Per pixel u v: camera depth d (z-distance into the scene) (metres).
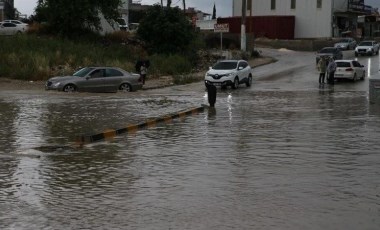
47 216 6.78
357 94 30.34
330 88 35.09
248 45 62.91
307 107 23.02
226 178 8.91
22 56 39.41
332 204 7.23
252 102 25.80
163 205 7.25
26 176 9.20
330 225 6.31
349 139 13.50
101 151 11.85
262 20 80.44
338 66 39.78
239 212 6.88
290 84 38.50
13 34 49.47
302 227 6.23
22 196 7.81
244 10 58.28
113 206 7.23
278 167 9.83
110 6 51.88
